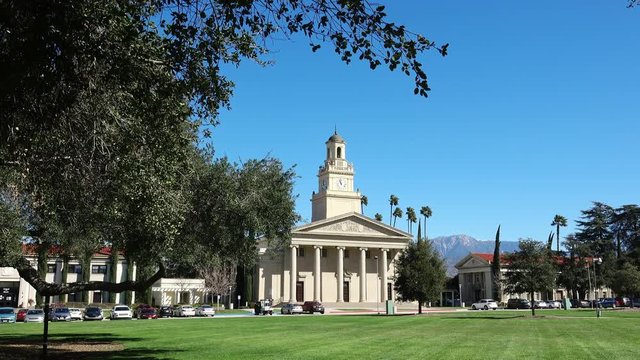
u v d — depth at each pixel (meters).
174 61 10.67
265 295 85.94
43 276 42.25
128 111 12.20
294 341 24.56
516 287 52.38
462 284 115.00
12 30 9.16
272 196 23.31
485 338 26.02
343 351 20.00
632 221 106.19
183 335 28.64
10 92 9.59
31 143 11.62
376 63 9.56
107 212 16.33
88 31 9.75
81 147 12.40
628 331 30.38
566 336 27.08
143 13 11.40
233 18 9.87
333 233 87.75
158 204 16.52
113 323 43.44
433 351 19.97
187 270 83.44
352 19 9.16
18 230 20.69
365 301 89.25
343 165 95.88
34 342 24.33
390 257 93.94
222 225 22.50
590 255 93.38
